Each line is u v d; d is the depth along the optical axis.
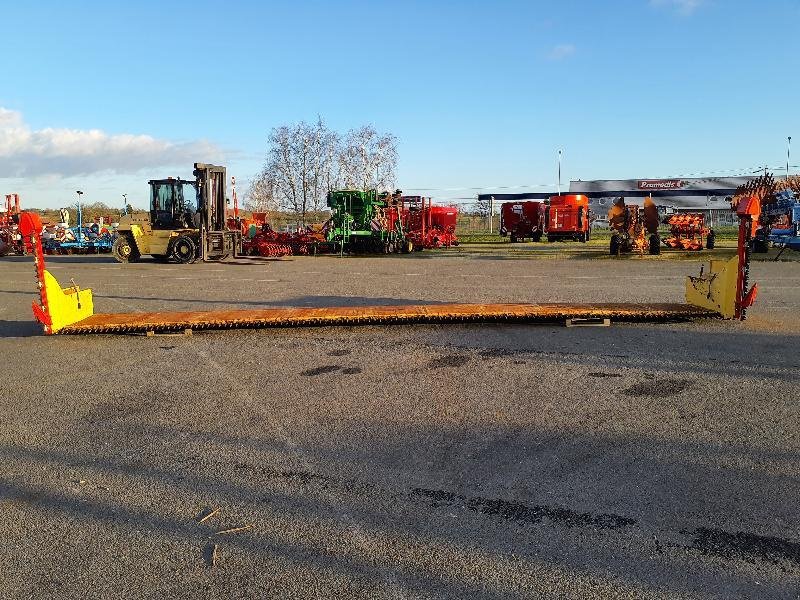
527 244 39.28
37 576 2.90
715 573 2.83
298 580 2.83
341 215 30.05
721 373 6.25
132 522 3.40
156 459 4.27
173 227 23.69
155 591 2.77
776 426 4.70
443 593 2.71
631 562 2.92
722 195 75.25
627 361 6.81
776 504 3.48
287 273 18.78
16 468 4.17
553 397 5.53
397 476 3.91
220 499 3.65
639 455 4.19
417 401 5.47
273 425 4.91
